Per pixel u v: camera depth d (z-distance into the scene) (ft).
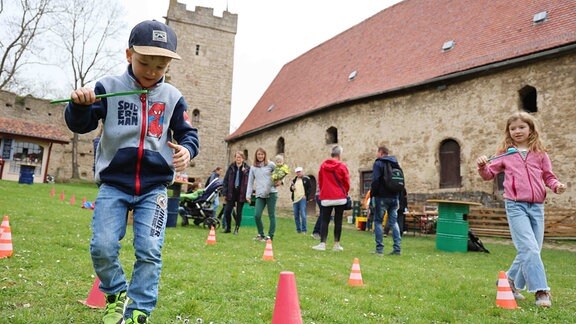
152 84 8.38
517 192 13.60
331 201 24.45
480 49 50.16
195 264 16.34
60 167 104.22
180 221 39.45
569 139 40.91
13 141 85.97
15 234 19.65
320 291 13.33
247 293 12.48
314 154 71.10
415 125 54.70
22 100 100.01
